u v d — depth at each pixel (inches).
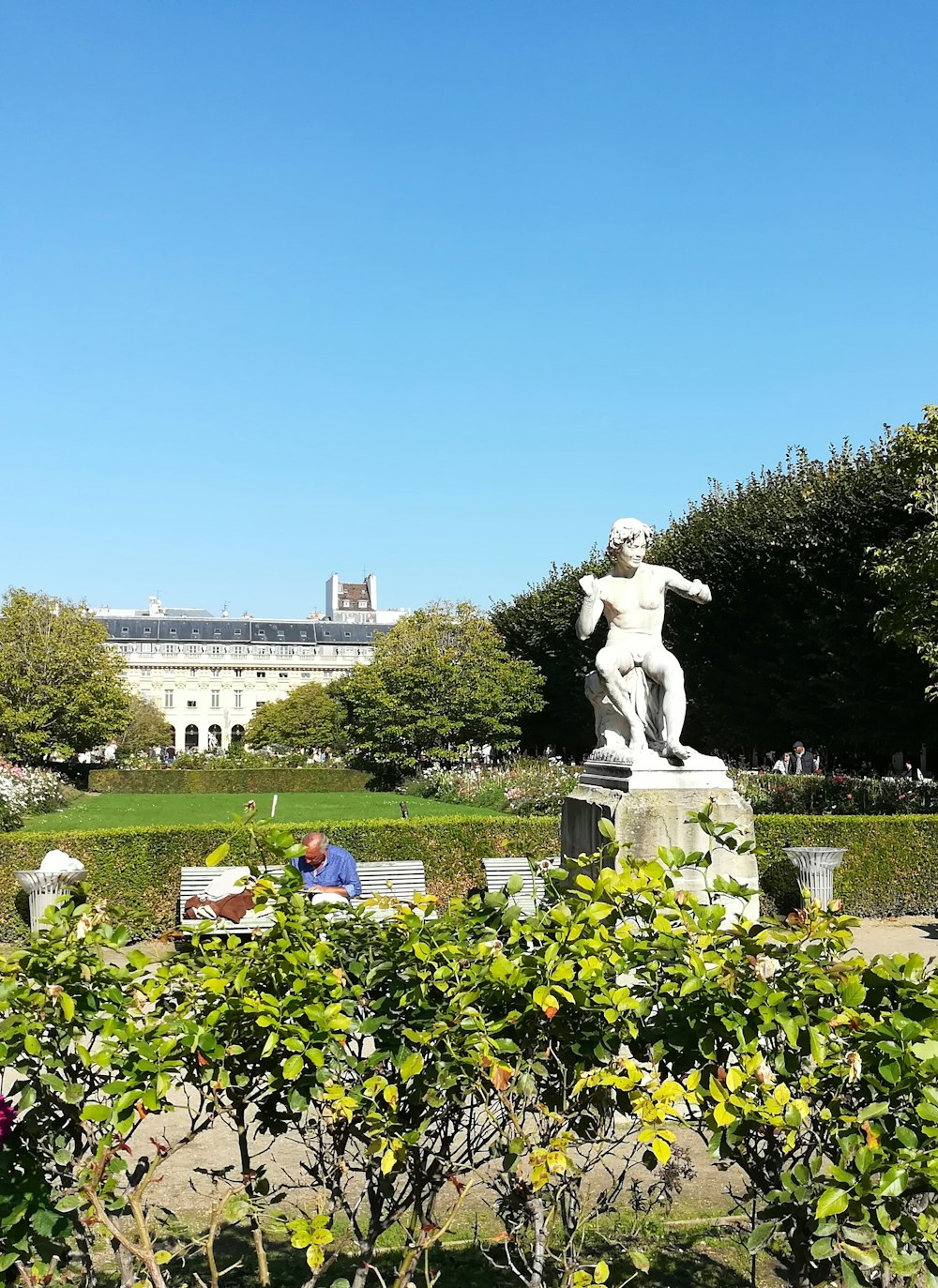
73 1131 147.9
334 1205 162.9
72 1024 146.5
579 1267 154.7
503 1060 148.4
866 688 1149.1
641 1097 139.8
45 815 1365.7
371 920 176.6
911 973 147.9
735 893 171.6
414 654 1868.8
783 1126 134.6
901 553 885.8
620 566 380.5
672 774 339.0
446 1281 192.7
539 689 1996.8
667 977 153.7
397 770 1990.7
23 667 1956.2
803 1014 143.2
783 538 1205.7
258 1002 146.3
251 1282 191.0
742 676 1338.6
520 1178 154.3
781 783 965.8
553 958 150.9
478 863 659.4
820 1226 132.9
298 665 5000.0
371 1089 144.0
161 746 4281.5
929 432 814.5
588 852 352.2
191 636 5088.6
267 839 162.6
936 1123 132.2
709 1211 222.4
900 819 647.1
